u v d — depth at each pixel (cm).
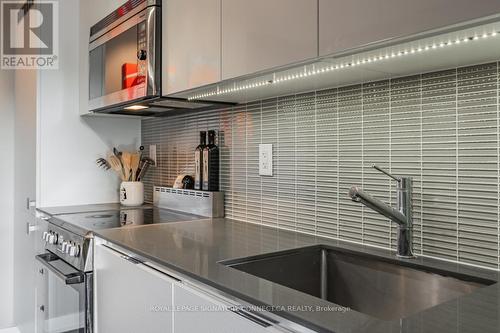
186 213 215
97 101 221
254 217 184
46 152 239
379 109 135
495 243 108
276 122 173
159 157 256
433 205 121
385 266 122
